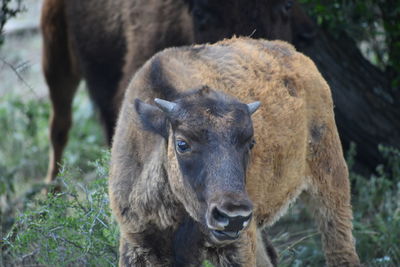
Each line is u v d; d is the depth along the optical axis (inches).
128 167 549.0
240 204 449.7
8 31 1585.9
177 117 483.5
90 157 1127.0
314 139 636.1
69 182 661.3
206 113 479.5
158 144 529.0
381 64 970.1
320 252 737.0
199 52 602.2
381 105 907.4
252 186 560.1
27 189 953.5
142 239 550.3
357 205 826.8
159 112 511.2
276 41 656.4
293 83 616.1
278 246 755.4
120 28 886.4
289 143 595.8
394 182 851.4
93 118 1216.2
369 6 900.0
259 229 601.3
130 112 562.6
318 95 638.5
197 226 533.3
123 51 892.0
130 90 581.9
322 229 670.5
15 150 1139.3
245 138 481.7
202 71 581.0
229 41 639.1
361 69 906.1
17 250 644.1
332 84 876.6
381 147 852.0
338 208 661.9
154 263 556.7
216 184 462.3
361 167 920.3
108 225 623.5
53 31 987.3
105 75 917.8
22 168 1081.4
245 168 487.5
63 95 1014.4
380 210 797.2
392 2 881.5
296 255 730.8
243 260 546.9
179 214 535.5
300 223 828.6
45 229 610.2
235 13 735.7
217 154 470.6
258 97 583.8
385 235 745.6
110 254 621.9
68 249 613.3
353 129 896.3
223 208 449.7
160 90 549.3
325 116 642.8
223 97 495.8
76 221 616.1
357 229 763.4
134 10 860.6
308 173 642.8
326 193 654.5
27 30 1595.7
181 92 534.0
